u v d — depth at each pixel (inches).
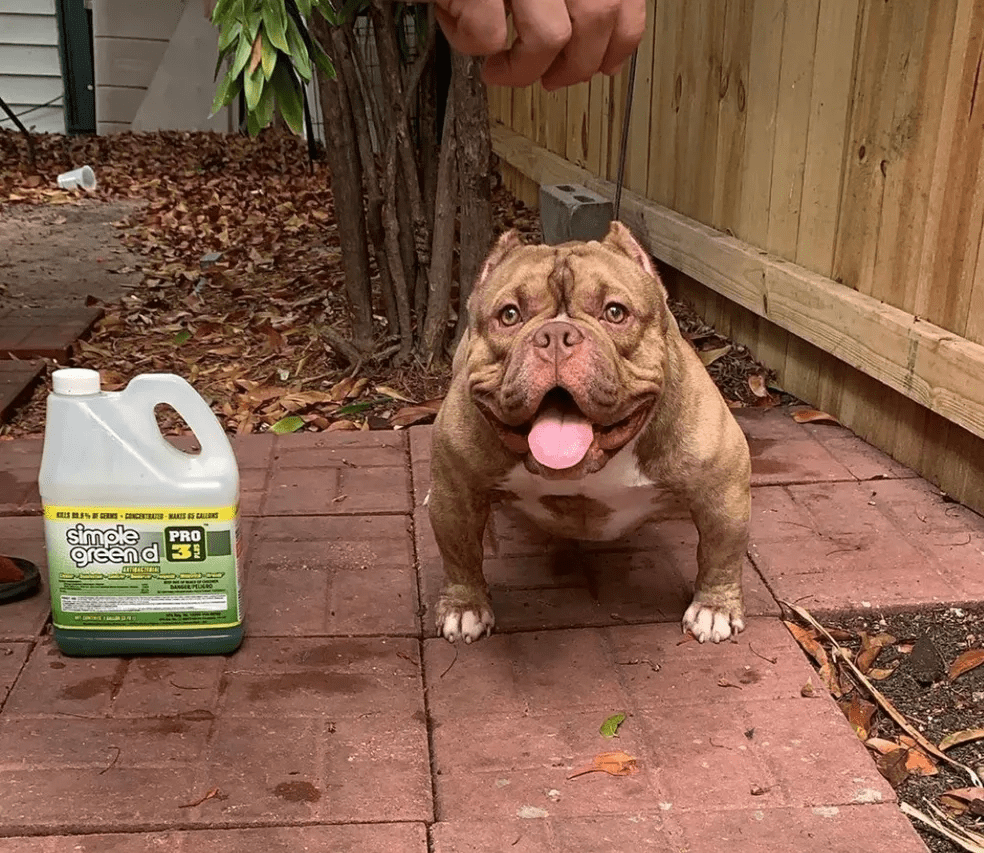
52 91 185.8
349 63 68.6
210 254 110.9
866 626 43.8
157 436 38.9
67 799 32.8
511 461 38.2
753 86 69.8
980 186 49.6
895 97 55.8
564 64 31.0
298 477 56.6
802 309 63.6
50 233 121.5
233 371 74.7
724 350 73.7
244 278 101.3
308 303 90.4
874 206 58.4
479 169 69.2
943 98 51.9
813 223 64.4
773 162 68.4
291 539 50.0
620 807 32.7
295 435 62.2
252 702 37.9
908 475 56.2
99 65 178.9
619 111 92.4
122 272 104.9
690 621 42.3
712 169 76.7
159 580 39.6
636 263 36.7
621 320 34.3
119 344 81.7
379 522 51.7
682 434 38.2
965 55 50.1
